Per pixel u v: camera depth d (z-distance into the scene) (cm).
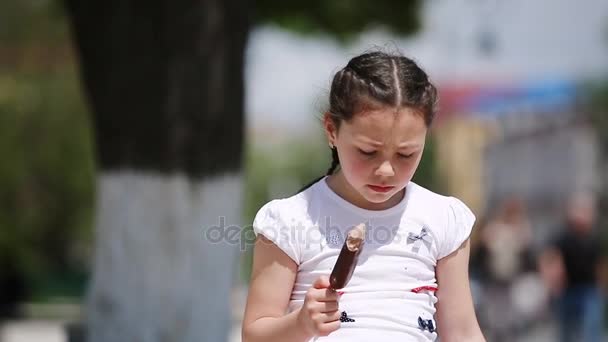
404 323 855
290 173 11388
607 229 5388
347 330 850
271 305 874
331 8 3234
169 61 1803
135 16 1806
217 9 1805
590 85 7062
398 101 808
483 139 7288
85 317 1911
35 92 5428
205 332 1847
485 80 7006
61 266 6700
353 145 827
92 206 5772
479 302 3177
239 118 1858
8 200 5556
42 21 4781
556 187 7100
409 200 895
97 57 1839
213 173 1828
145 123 1820
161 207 1823
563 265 3353
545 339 3309
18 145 5456
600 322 3366
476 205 7231
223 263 1859
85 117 5534
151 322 1833
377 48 958
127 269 1844
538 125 7156
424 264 880
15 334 4484
